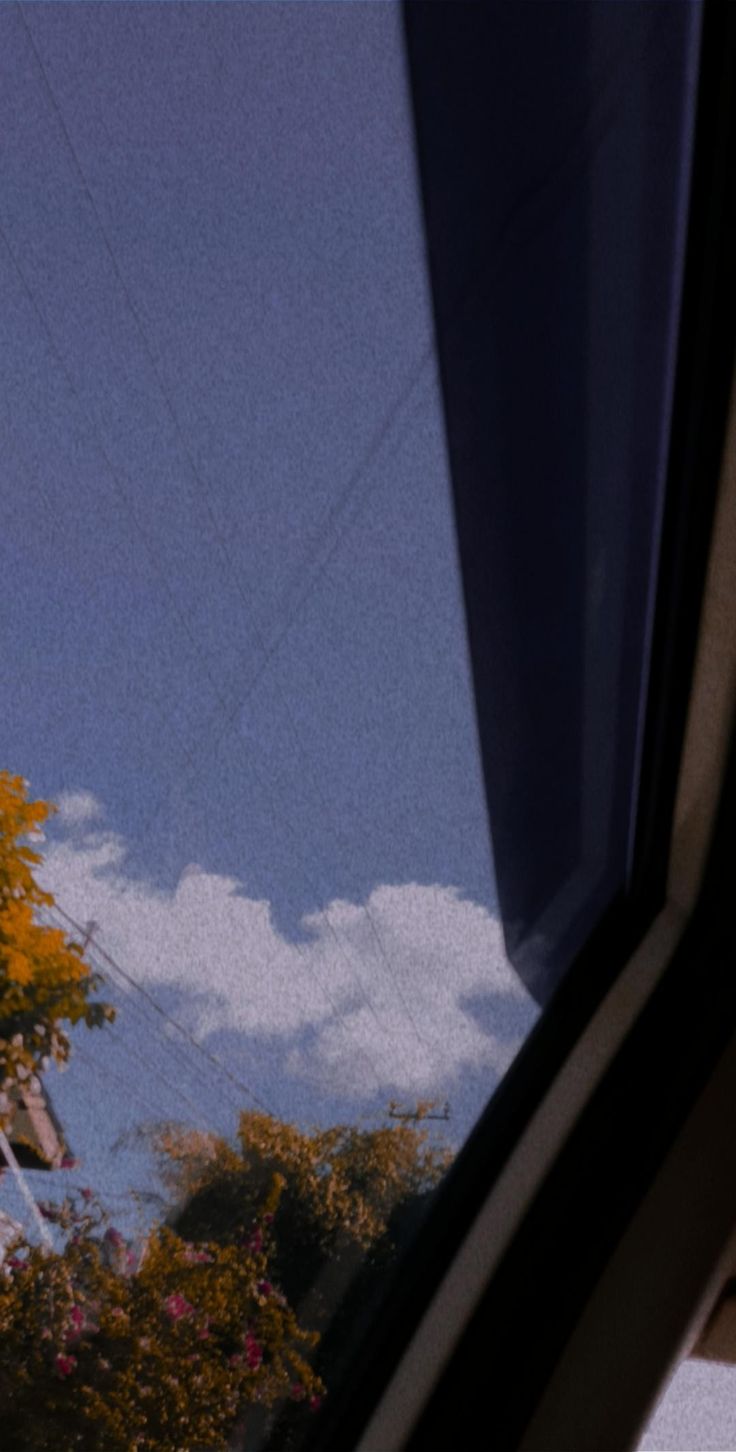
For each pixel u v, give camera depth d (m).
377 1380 2.30
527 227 1.72
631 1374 2.21
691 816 2.31
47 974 1.93
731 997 2.40
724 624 2.01
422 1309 2.31
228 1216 2.13
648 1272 2.27
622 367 1.81
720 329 1.74
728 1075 2.35
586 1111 2.37
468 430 1.90
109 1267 2.02
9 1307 1.93
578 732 2.26
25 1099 1.93
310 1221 2.21
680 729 2.19
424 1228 2.35
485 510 1.99
